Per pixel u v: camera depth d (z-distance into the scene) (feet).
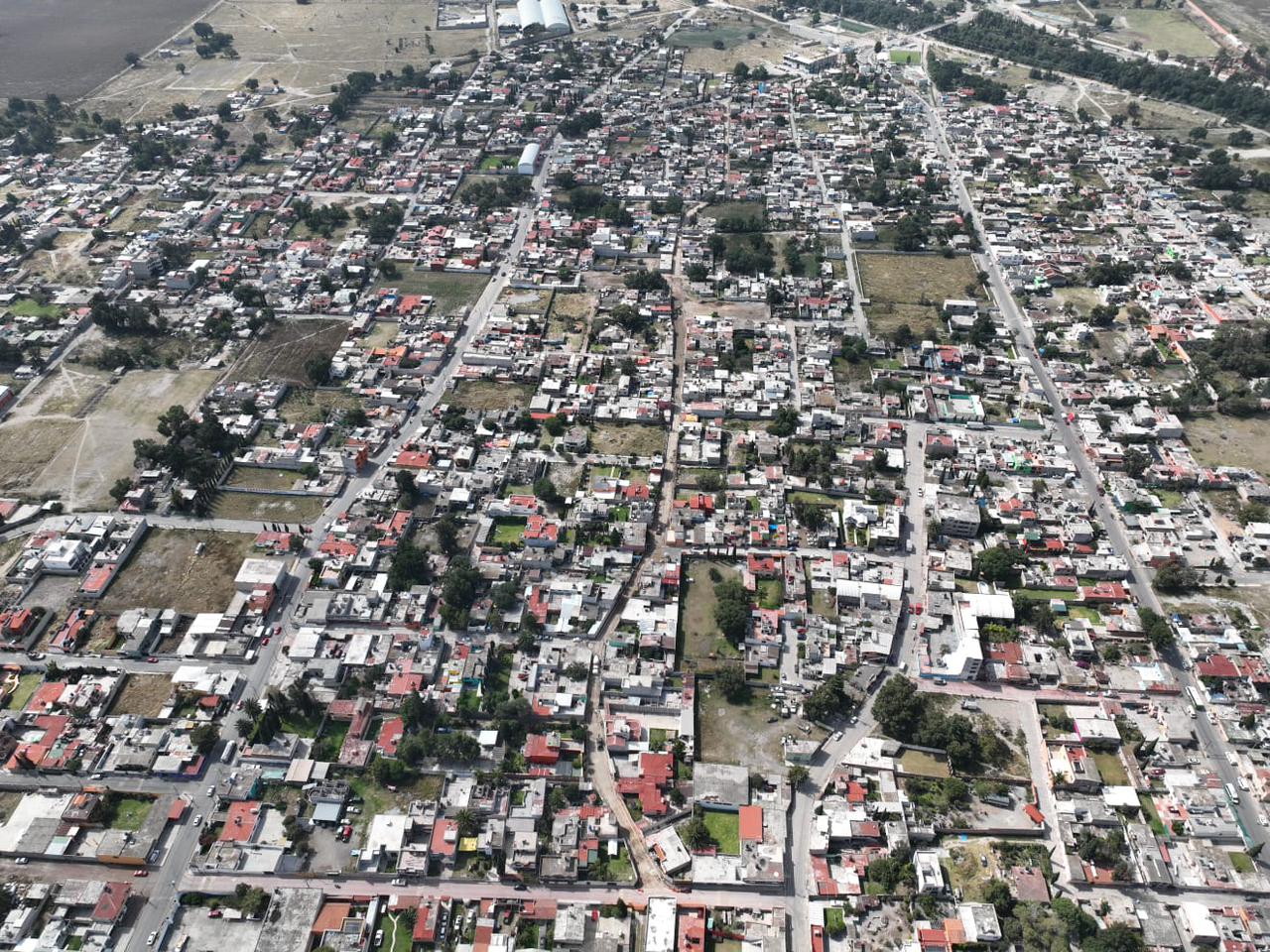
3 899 563.48
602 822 609.83
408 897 568.41
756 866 579.89
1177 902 575.79
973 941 546.67
